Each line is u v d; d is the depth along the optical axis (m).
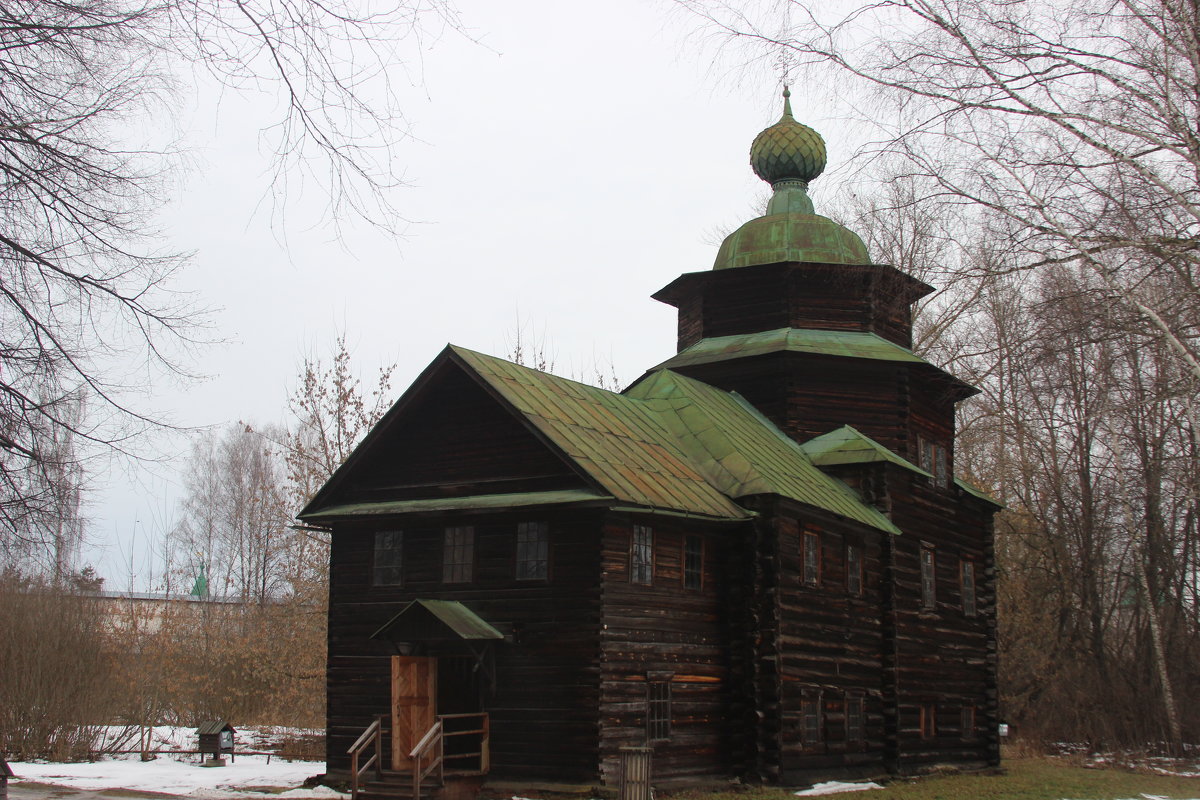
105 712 32.75
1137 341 12.90
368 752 23.80
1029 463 43.88
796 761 23.69
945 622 30.56
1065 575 42.56
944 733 29.62
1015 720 41.62
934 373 31.00
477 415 24.23
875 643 27.41
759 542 24.02
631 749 19.78
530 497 22.53
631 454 23.92
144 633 41.47
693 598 23.55
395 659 22.17
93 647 33.66
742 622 23.94
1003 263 13.21
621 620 21.81
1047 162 12.75
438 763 21.05
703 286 32.41
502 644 22.53
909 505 29.41
